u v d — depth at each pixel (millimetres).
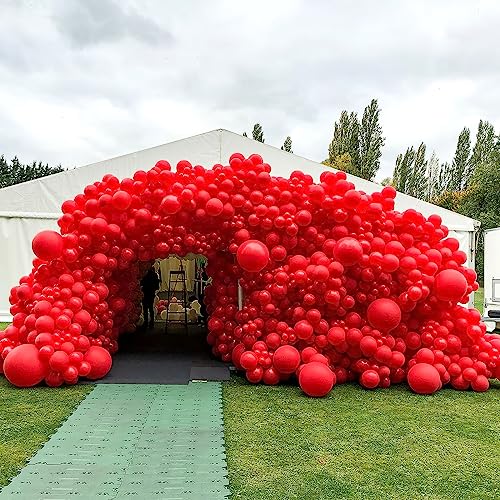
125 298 7855
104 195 6434
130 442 4414
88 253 6512
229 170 6457
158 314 11625
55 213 10602
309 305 6270
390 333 6387
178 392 5969
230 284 7348
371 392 6129
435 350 6359
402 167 47344
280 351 6176
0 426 4750
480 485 3688
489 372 6410
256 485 3609
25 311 6453
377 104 40906
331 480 3711
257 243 6207
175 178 6559
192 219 6535
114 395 5793
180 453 4184
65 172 10508
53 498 3391
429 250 6418
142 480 3680
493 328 11953
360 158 41312
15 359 5906
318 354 6203
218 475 3771
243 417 5121
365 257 6156
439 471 3920
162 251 6574
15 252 10688
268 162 10000
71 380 6047
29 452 4160
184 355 7961
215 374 6777
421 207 10578
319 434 4676
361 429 4836
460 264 6602
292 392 6062
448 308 6449
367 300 6328
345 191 6312
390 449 4344
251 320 6547
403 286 6344
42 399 5594
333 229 6383
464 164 44125
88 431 4664
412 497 3475
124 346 8648
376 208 6250
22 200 10625
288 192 6445
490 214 28094
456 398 5969
